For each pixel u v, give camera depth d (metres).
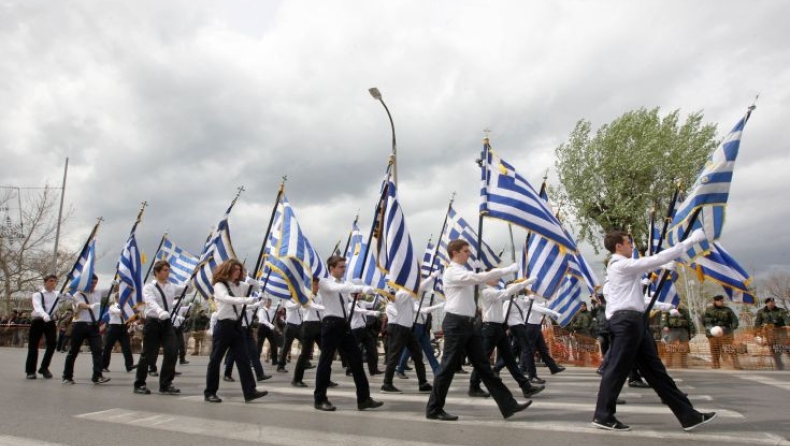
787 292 46.91
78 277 10.06
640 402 7.41
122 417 6.18
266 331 15.30
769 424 5.55
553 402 7.35
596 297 12.27
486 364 5.95
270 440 4.96
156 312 8.39
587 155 28.17
